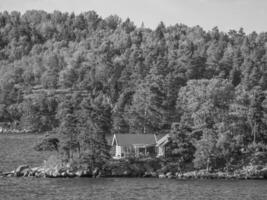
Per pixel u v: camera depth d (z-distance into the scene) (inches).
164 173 5354.3
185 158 5506.9
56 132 5698.8
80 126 5369.1
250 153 5708.7
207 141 5447.8
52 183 4729.3
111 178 5137.8
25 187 4480.8
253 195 4318.4
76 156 5492.1
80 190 4370.1
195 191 4441.4
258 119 5969.5
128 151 5930.1
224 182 5032.0
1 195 4097.0
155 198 4077.3
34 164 5949.8
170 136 5580.7
